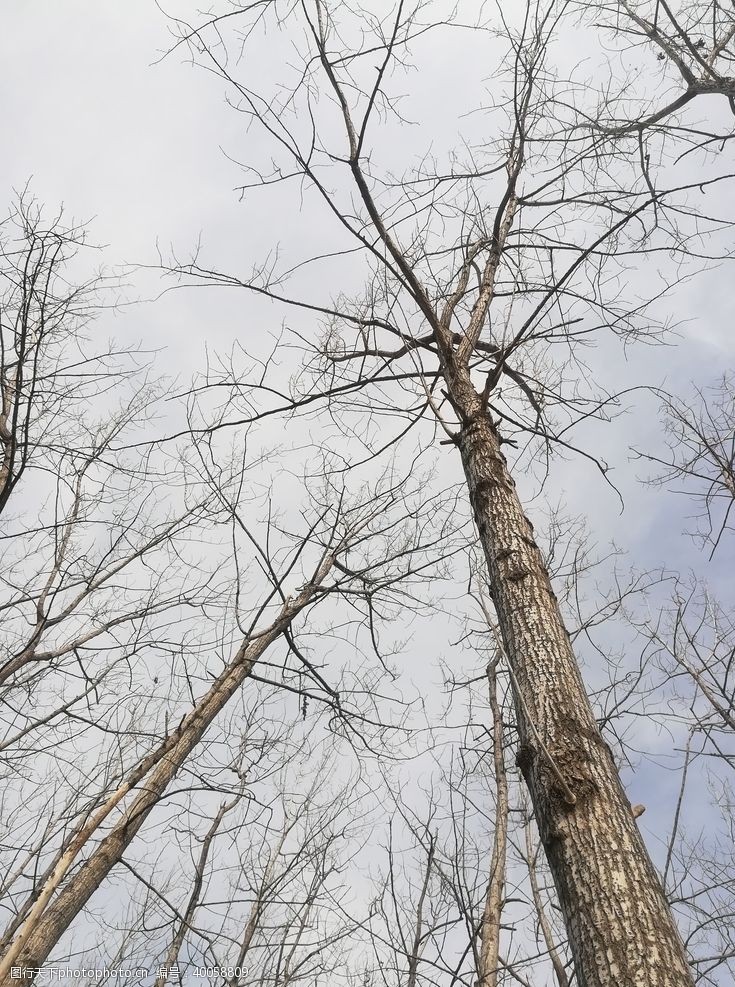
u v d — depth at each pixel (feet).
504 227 17.72
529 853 17.78
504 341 15.39
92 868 13.84
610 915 7.06
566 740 8.82
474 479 13.32
